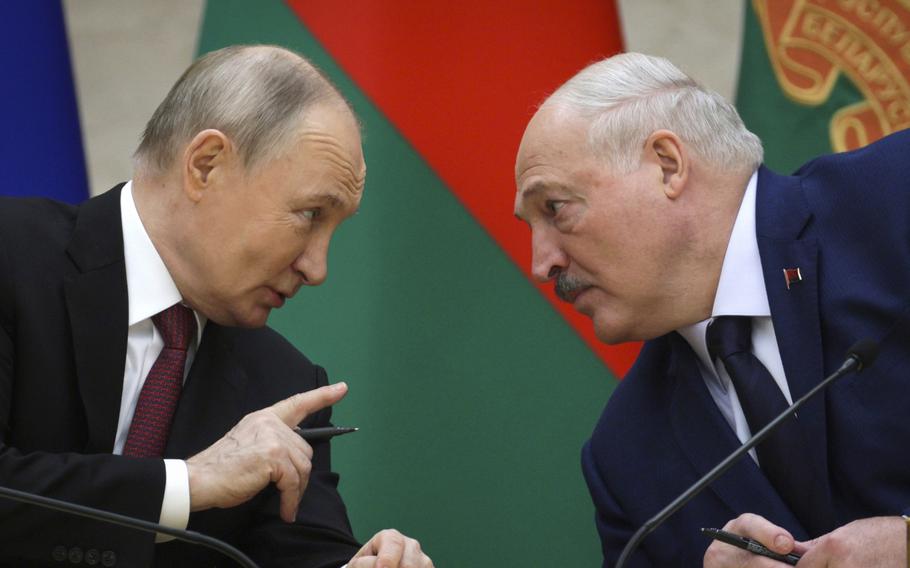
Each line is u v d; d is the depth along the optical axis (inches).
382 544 249.6
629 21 367.2
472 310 379.2
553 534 375.9
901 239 255.8
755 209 264.7
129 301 260.7
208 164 257.1
